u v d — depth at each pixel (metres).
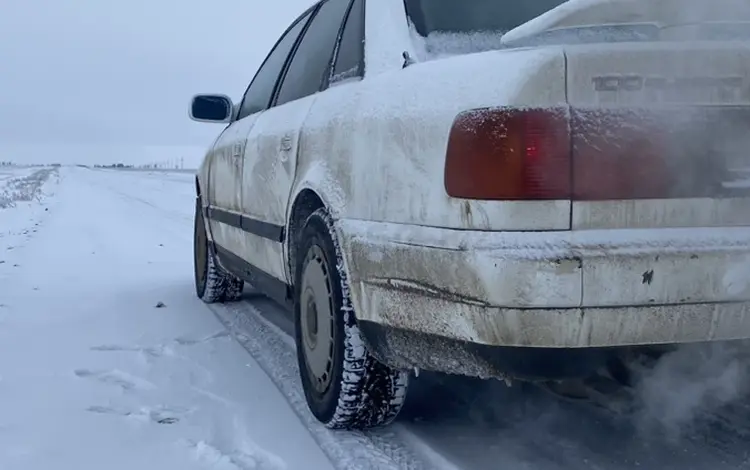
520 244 2.08
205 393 3.64
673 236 2.10
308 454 2.89
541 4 2.91
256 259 4.21
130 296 6.34
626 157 2.10
